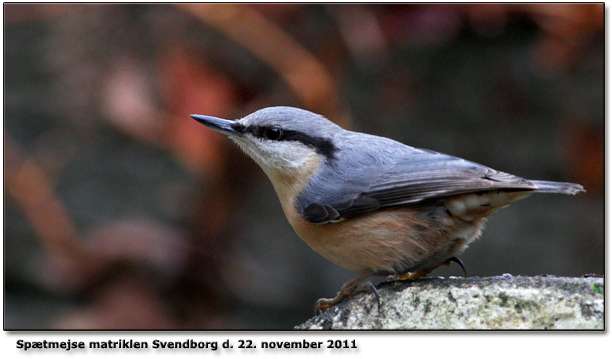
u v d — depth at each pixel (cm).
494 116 1248
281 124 809
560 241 1222
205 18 1005
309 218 774
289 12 1029
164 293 1075
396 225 746
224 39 1061
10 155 1091
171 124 973
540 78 1222
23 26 1257
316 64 991
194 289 1083
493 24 1152
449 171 736
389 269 766
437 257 782
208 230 1085
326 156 795
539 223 1237
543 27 1095
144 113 975
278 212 1236
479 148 1251
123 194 1231
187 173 1227
